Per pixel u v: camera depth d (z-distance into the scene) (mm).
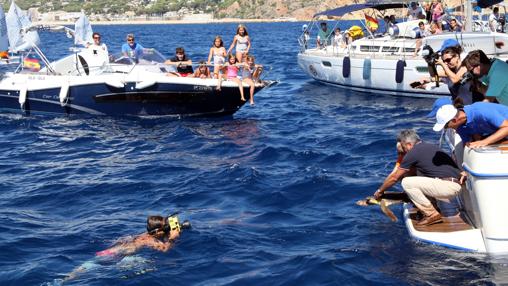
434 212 7223
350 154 11672
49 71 16562
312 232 7664
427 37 17453
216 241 7387
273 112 16938
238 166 10758
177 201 9102
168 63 15727
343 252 6977
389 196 7867
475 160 6344
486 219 6461
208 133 14016
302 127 14703
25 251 7309
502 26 19297
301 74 26547
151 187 9844
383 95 19438
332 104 18156
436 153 7168
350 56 20172
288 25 130375
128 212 8688
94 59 16094
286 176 10180
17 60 17969
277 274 6531
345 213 8297
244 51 15789
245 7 193875
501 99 6586
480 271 6266
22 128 14992
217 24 169000
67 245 7457
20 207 9062
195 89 15164
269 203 8875
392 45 19359
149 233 7480
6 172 11117
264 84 15531
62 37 64000
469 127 6625
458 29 19359
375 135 13352
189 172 10641
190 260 6918
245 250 7152
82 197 9469
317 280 6367
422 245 6949
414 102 18000
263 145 12594
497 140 6379
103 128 14742
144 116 15688
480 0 13867
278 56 38125
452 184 6996
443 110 6570
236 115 16438
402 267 6512
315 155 11570
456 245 6766
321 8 98812
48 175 10805
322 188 9398
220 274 6578
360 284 6227
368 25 21000
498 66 6602
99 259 6984
